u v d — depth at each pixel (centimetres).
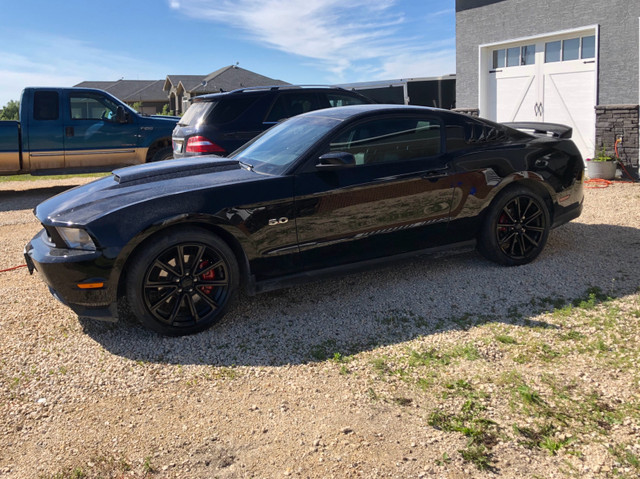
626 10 872
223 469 247
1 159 1022
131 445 266
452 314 400
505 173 471
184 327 378
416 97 1488
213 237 377
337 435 268
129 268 359
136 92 5069
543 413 275
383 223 431
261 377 326
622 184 849
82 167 1082
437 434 265
